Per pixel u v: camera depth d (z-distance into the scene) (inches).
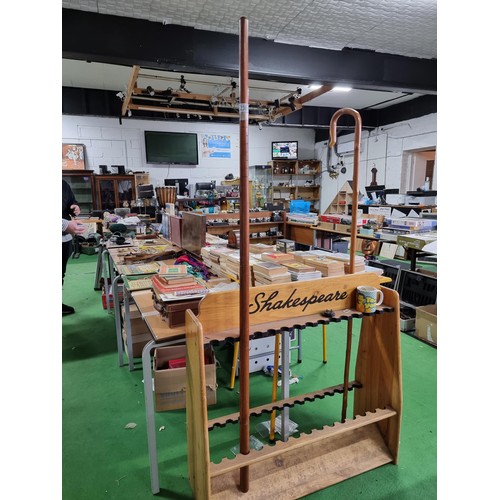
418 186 307.0
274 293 54.6
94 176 266.1
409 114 292.2
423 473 61.2
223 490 53.7
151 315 61.3
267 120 207.0
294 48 141.1
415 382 89.5
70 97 258.8
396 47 148.3
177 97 173.2
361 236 152.2
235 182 297.7
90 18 112.7
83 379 92.5
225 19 120.0
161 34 120.7
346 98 287.3
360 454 62.8
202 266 92.2
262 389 87.1
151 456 56.2
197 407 48.5
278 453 52.7
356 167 58.9
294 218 201.9
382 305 62.8
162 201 258.1
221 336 49.9
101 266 169.3
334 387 70.1
